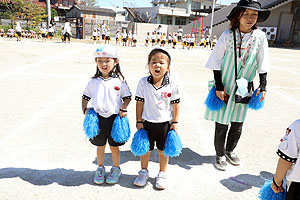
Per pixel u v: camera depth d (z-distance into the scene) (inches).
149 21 1598.2
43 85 260.5
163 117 99.8
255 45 107.8
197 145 145.6
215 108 113.9
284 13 1185.4
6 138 140.7
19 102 203.0
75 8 1483.8
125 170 116.3
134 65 416.8
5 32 1064.8
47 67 361.4
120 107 102.2
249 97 114.1
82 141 141.3
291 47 1151.6
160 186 102.0
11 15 1176.8
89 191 99.7
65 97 222.4
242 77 112.9
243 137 158.7
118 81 101.3
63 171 112.2
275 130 172.2
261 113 207.6
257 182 111.2
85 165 118.1
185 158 130.4
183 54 668.7
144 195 99.0
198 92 267.1
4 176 106.2
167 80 99.7
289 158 62.5
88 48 664.4
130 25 1325.0
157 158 129.2
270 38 1206.9
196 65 463.8
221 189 105.3
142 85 101.0
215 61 111.0
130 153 133.0
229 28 111.0
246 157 133.5
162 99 98.9
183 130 165.8
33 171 110.9
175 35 858.8
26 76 297.1
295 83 339.0
